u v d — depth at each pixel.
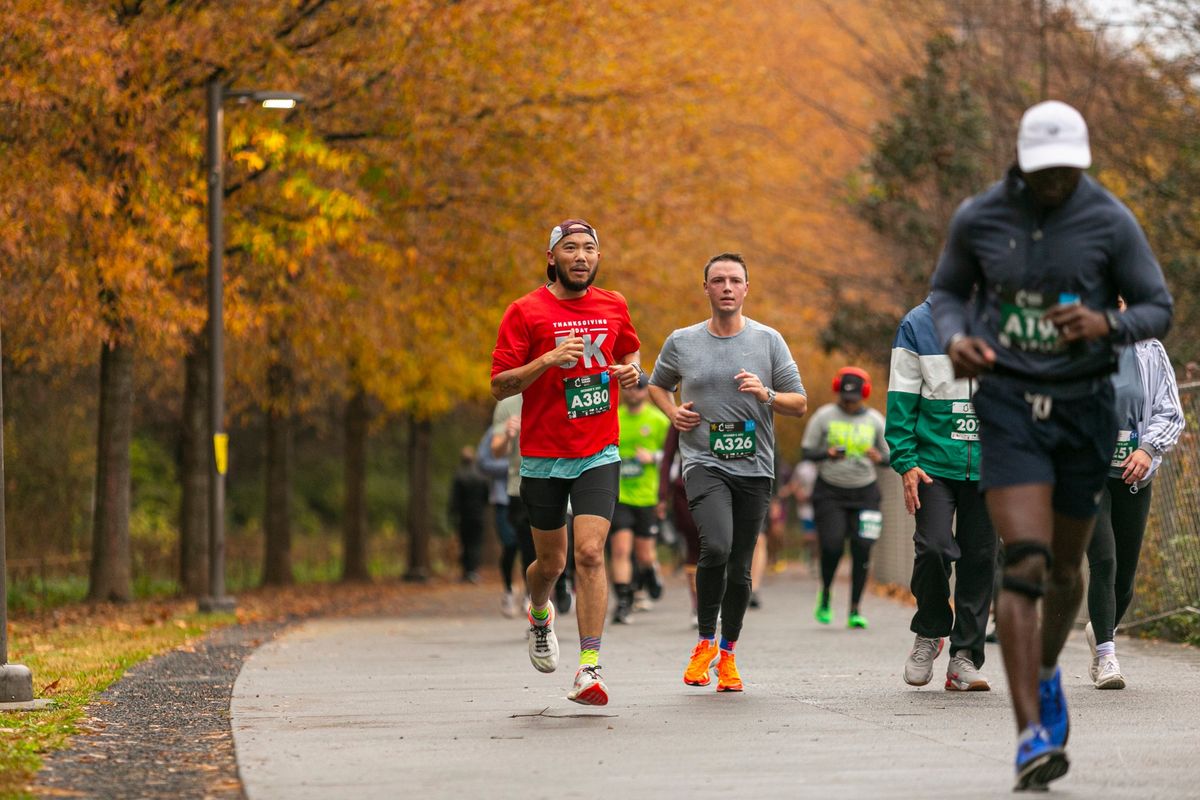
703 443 19.38
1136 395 19.98
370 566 81.25
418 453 70.31
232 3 40.06
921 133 51.84
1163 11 42.50
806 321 66.19
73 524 57.50
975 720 16.64
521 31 44.47
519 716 17.44
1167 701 18.09
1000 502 12.12
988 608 19.48
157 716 17.92
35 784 13.19
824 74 68.75
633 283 56.12
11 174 34.97
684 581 60.78
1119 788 12.38
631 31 50.16
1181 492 26.19
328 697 19.55
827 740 15.25
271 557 59.53
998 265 12.16
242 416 58.78
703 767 13.77
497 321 52.53
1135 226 12.15
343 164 39.72
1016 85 50.53
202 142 39.69
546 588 18.22
